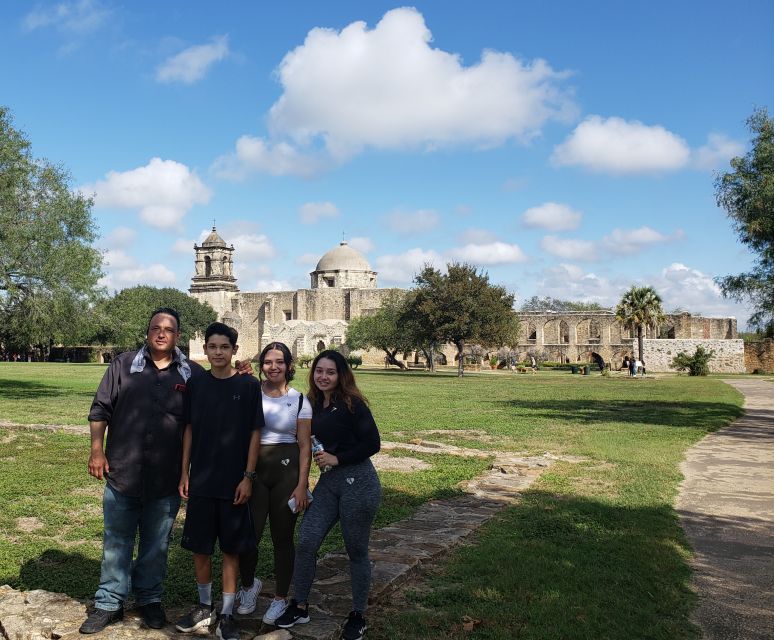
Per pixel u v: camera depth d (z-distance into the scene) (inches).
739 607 225.5
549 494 389.4
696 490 409.1
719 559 276.2
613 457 520.7
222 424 200.7
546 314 3351.4
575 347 3238.2
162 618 200.8
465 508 353.4
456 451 552.7
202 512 199.5
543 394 1246.3
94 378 1549.0
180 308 3513.8
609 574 247.8
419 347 2534.5
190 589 235.3
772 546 294.8
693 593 236.7
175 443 205.2
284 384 218.4
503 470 467.8
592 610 213.6
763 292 805.2
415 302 2049.7
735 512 355.3
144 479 201.6
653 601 225.6
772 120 781.9
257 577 245.1
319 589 228.8
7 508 352.8
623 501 372.2
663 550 280.8
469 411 900.6
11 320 1004.6
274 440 212.4
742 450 566.6
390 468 481.7
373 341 2677.2
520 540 291.6
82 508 356.2
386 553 266.4
